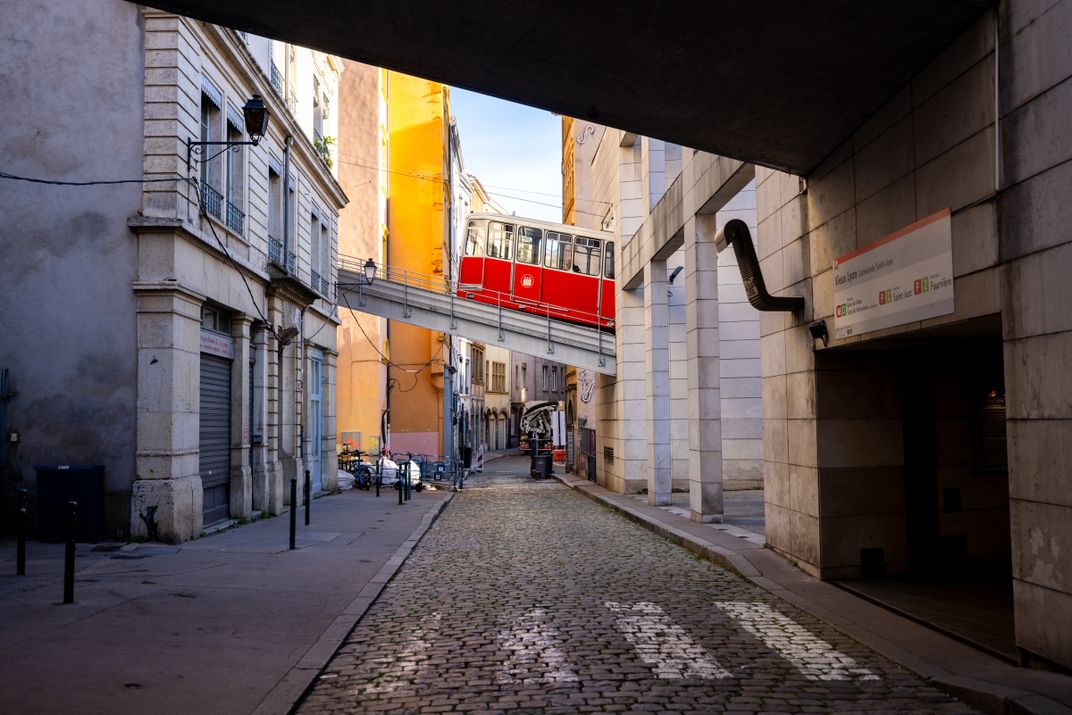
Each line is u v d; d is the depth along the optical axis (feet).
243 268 52.80
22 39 42.09
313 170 73.36
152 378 41.27
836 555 32.63
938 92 23.70
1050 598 19.06
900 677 20.08
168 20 42.04
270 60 63.36
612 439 88.33
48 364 41.42
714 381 52.49
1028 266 19.69
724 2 23.26
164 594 28.84
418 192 127.13
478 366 210.79
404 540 46.34
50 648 21.18
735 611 27.94
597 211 109.29
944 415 33.83
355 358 105.19
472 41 26.91
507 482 113.09
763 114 29.40
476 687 19.43
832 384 32.94
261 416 58.23
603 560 40.11
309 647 22.43
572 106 31.14
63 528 40.01
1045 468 19.15
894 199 26.32
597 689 19.19
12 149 41.91
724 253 76.84
